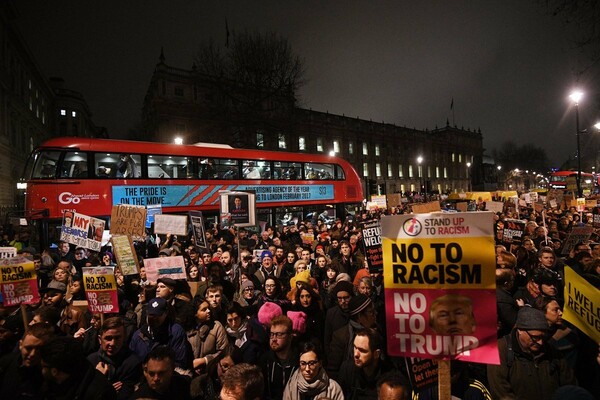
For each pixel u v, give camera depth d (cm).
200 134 4375
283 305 518
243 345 424
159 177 1321
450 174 8762
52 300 544
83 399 300
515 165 10288
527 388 321
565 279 359
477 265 259
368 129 7075
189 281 707
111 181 1223
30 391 338
